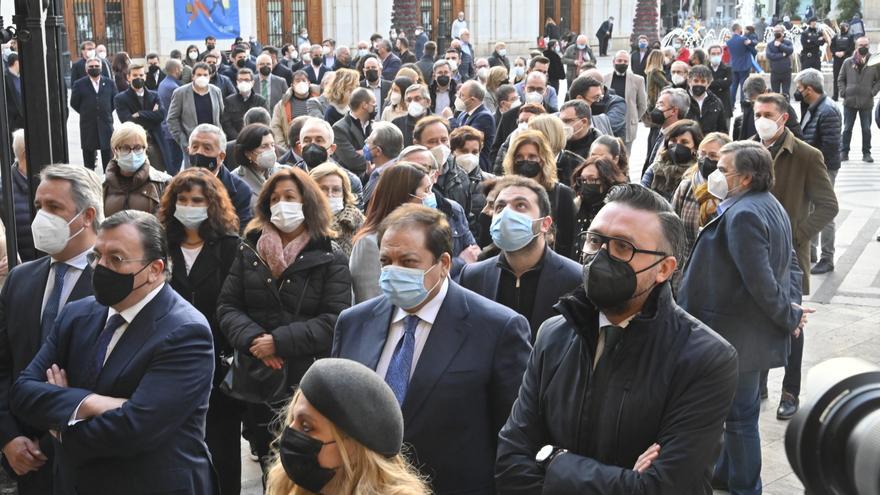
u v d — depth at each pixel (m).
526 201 4.80
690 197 6.70
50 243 4.66
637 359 3.18
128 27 36.44
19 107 14.44
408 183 5.39
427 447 3.90
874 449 1.34
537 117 8.25
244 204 7.13
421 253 3.94
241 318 5.18
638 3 46.53
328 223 5.32
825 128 10.54
